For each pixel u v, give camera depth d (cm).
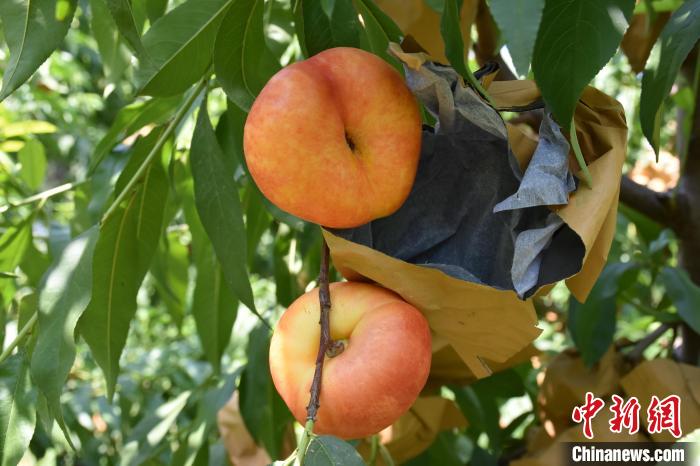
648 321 172
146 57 84
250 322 233
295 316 81
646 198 139
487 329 79
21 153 171
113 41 118
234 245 99
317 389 74
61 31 81
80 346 251
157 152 101
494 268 85
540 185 73
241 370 141
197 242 133
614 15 71
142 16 117
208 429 136
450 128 82
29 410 91
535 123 124
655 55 87
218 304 134
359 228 82
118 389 210
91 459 219
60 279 86
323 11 91
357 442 124
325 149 73
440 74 76
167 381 256
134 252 106
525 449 152
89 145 338
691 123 133
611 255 168
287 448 140
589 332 136
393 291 80
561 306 257
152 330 322
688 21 85
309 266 136
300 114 72
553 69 72
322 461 71
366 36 100
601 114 78
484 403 147
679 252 144
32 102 264
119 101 348
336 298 80
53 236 146
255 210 128
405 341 75
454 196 87
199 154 100
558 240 75
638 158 286
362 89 76
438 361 118
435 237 86
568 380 138
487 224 85
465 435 165
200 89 102
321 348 76
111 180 130
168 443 150
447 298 77
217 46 88
